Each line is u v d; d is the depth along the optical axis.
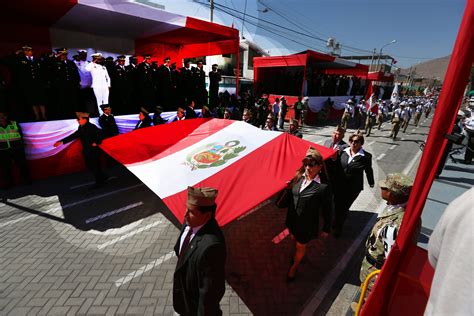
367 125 14.37
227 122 5.15
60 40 9.98
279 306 3.22
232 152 4.02
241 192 3.13
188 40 12.44
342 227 4.99
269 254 4.21
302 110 15.91
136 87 9.28
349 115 15.20
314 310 3.18
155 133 4.94
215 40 12.23
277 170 3.48
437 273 0.87
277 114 15.43
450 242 0.82
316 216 3.23
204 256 1.91
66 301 3.19
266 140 4.21
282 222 5.19
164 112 9.52
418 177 1.30
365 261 2.58
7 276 3.57
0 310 3.05
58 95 7.48
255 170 3.50
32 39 9.33
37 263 3.83
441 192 6.32
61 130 6.99
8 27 8.74
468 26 1.03
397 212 2.35
